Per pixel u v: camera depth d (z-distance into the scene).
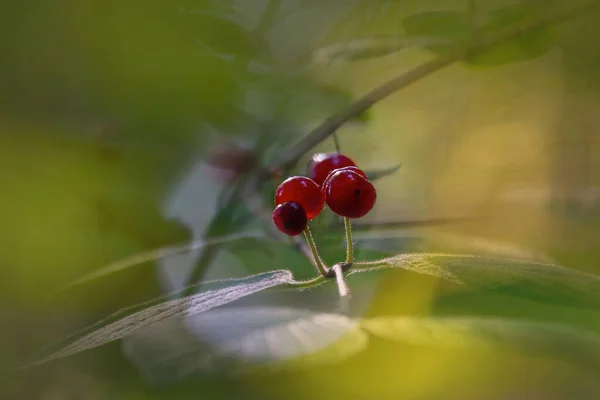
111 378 0.24
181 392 0.23
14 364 0.25
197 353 0.21
